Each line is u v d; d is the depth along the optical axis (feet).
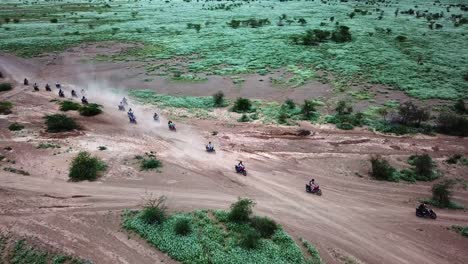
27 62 214.07
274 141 117.39
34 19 376.07
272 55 232.53
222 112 142.72
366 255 66.64
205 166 98.27
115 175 89.81
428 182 96.07
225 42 268.82
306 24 342.03
